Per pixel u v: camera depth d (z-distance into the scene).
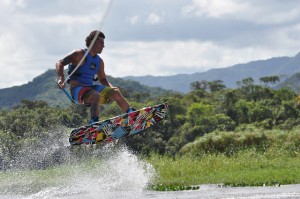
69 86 11.88
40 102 86.94
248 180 15.24
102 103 11.91
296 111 136.00
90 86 11.80
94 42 11.71
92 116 11.42
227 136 25.97
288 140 25.36
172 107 135.38
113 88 11.77
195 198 11.69
